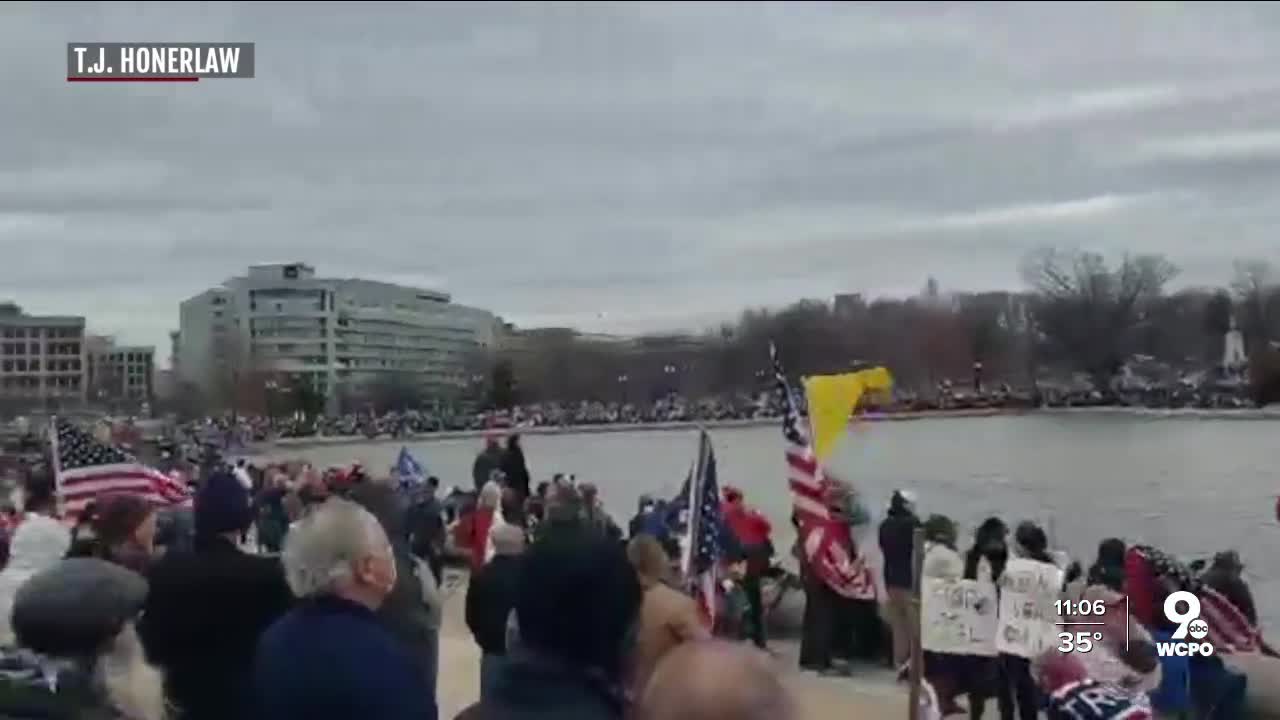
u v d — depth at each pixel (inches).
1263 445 3725.4
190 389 6673.2
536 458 4028.1
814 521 598.2
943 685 478.6
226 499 245.0
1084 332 6038.4
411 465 1026.7
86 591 169.2
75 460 546.9
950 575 478.3
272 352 7514.8
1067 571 510.6
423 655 273.4
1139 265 7386.8
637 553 269.6
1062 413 5787.4
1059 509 1990.7
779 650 679.7
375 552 180.4
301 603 180.5
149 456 2055.9
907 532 602.9
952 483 2596.0
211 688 231.0
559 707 149.0
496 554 282.0
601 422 6481.3
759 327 6692.9
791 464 595.5
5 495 1059.9
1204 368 5895.7
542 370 7593.5
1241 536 1561.3
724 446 4498.0
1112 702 315.6
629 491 2363.4
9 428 4141.2
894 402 5999.0
